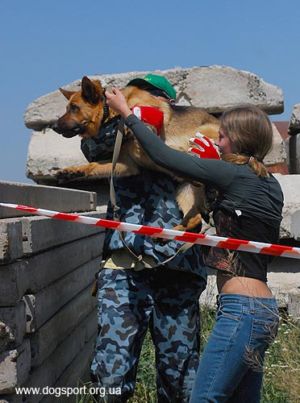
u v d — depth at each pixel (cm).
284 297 787
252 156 364
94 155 455
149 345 602
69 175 448
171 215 429
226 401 350
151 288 421
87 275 546
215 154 403
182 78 881
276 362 518
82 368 518
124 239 416
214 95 876
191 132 457
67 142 859
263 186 359
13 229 350
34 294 384
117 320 409
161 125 433
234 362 345
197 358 425
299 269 813
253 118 362
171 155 358
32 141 873
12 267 347
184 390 420
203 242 353
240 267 351
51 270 425
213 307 766
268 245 346
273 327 351
